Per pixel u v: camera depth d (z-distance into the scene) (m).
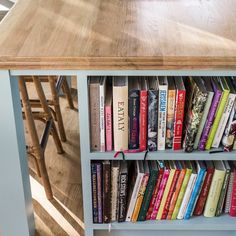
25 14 1.71
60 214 2.04
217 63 1.41
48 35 1.54
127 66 1.41
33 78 2.06
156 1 1.82
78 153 2.39
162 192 1.72
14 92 1.53
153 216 1.79
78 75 1.45
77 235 1.94
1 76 1.45
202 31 1.57
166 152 1.63
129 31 1.56
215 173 1.68
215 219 1.79
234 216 1.80
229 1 1.83
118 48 1.44
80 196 2.14
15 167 1.66
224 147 1.64
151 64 1.40
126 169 1.68
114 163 1.68
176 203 1.75
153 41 1.49
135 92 1.52
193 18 1.67
